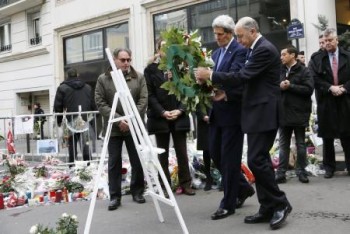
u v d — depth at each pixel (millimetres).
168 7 14859
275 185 4578
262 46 4410
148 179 4805
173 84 4715
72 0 18531
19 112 21891
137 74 5934
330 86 6828
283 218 4512
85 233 4164
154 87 6262
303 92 6625
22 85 21406
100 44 17562
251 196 5578
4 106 22656
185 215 5301
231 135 4941
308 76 6703
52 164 8258
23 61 21250
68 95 9188
